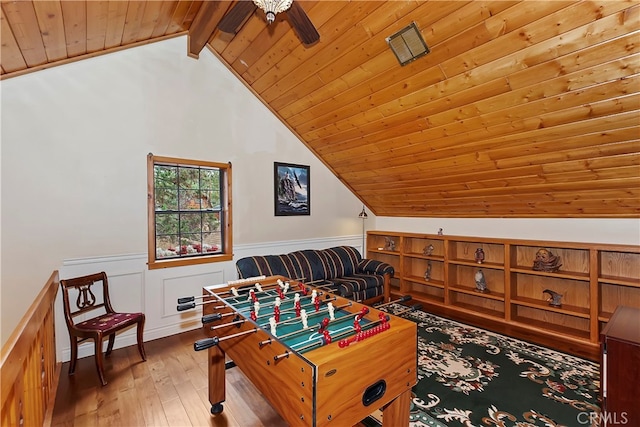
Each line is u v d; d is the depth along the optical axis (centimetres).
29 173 267
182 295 346
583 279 309
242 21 210
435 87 256
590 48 185
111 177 304
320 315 190
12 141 259
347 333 156
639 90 191
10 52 227
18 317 262
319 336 152
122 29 276
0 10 175
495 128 262
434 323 365
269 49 312
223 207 383
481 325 360
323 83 313
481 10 195
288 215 437
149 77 325
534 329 341
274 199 422
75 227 287
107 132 302
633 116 205
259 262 359
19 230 263
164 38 330
